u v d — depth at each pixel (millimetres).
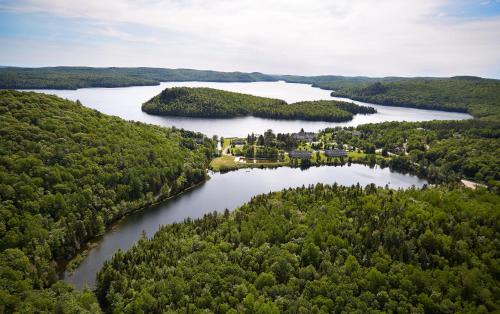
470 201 154250
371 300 101312
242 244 129250
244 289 103812
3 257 116438
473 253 119250
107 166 183875
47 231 136250
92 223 154375
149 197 191875
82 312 97312
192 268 114188
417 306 99250
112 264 123000
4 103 190750
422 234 126438
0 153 154750
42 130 181125
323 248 125125
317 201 161875
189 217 172250
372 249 124312
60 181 158625
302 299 99188
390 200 158125
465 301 101750
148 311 99438
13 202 137125
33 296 102625
